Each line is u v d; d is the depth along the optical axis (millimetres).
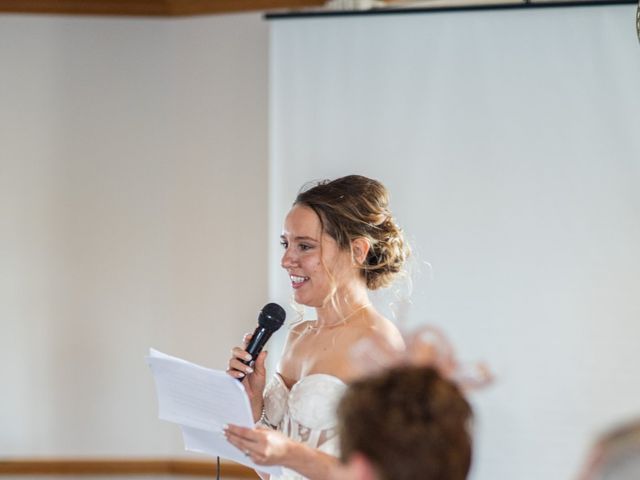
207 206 6312
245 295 6258
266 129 6277
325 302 2803
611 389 4859
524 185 5020
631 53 4957
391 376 1301
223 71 6320
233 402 2441
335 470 2436
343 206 2801
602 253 4914
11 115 6309
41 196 6309
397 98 5195
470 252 5039
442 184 5109
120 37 6348
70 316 6293
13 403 6270
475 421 1329
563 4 5016
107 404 6289
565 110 5004
